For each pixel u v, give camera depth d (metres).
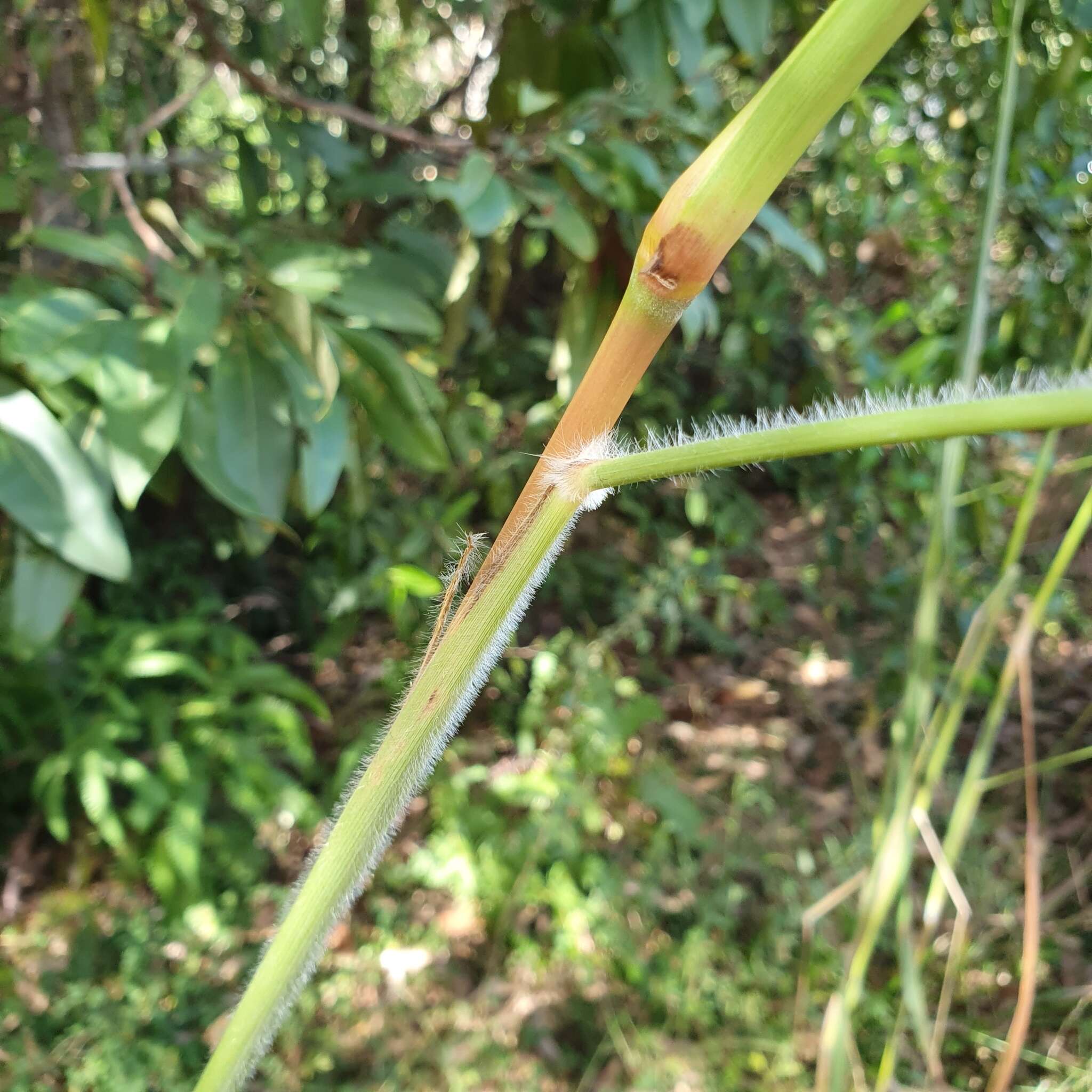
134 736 0.66
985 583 0.86
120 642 0.71
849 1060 0.47
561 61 0.52
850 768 0.84
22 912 0.68
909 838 0.33
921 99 0.82
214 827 0.71
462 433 0.86
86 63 0.54
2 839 0.72
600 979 0.67
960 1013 0.64
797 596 1.14
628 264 0.48
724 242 0.11
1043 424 0.08
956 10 0.64
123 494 0.30
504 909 0.69
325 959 0.68
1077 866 0.71
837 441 0.09
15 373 0.32
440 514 0.88
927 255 0.98
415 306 0.38
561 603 1.10
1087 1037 0.59
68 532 0.31
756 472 1.34
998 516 0.85
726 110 0.78
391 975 0.67
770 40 0.72
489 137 0.48
